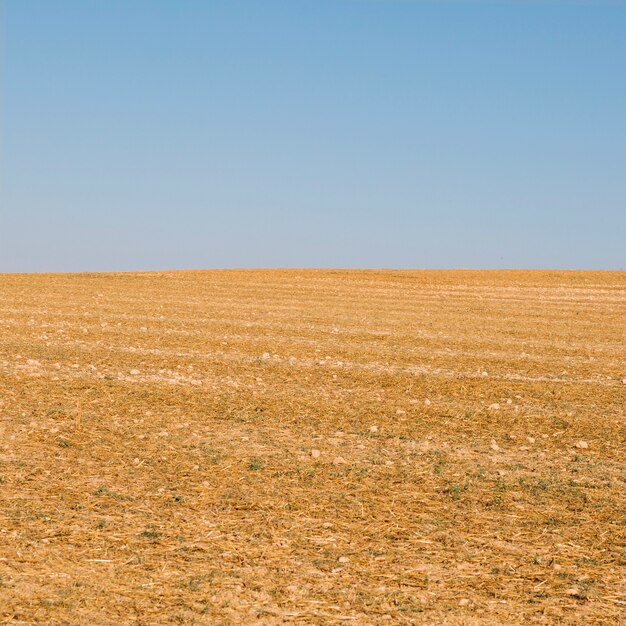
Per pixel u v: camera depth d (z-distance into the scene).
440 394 15.91
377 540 7.91
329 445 11.45
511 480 10.04
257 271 66.50
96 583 6.77
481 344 25.42
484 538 8.06
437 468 10.38
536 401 15.48
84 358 18.66
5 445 10.75
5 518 8.10
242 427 12.32
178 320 29.58
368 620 6.33
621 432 12.90
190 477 9.70
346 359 20.73
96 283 50.38
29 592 6.56
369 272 68.12
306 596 6.68
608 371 20.20
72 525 8.01
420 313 37.22
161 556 7.35
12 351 19.39
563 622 6.41
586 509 9.01
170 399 14.02
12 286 45.62
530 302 46.44
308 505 8.83
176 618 6.23
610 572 7.38
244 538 7.84
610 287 59.78
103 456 10.48
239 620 6.24
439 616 6.43
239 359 19.81
